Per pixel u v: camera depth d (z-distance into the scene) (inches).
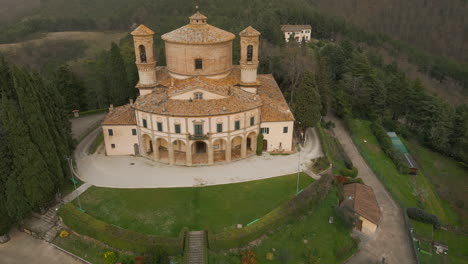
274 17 5871.1
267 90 3006.9
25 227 1964.8
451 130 3432.6
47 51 5310.0
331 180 2348.7
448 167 3257.9
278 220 1961.1
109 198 2155.5
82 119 3440.0
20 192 1862.7
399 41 7052.2
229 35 2706.7
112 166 2493.8
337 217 2124.8
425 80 5723.4
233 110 2353.6
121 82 3304.6
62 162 2151.8
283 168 2496.3
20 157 1838.1
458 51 6560.0
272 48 4320.9
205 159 2573.8
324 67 3427.7
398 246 2023.9
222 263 1766.7
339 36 6855.3
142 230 1914.4
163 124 2364.7
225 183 2317.9
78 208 2048.5
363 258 1942.7
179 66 2662.4
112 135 2568.9
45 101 2161.7
